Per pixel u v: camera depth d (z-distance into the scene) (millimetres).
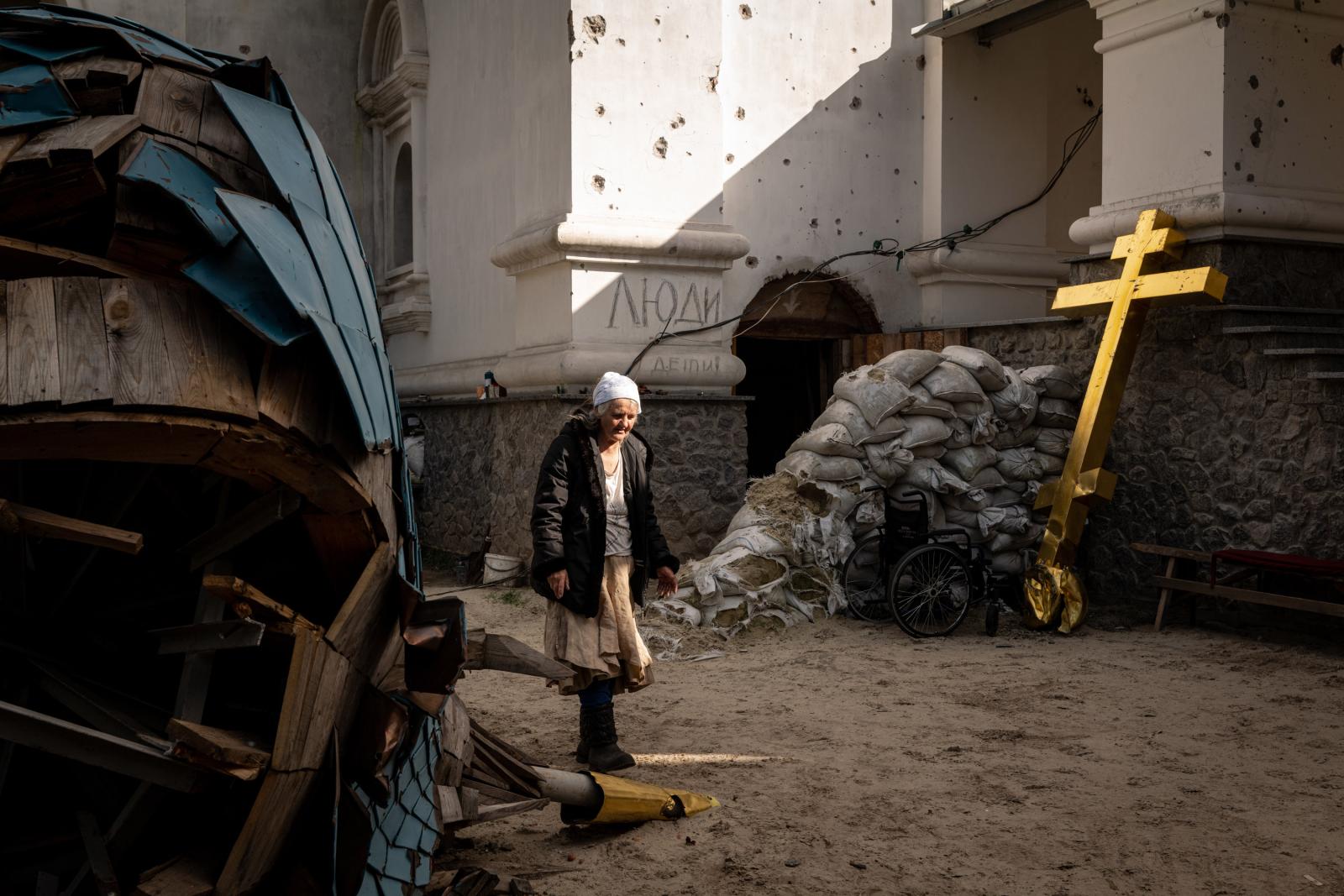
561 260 9586
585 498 4699
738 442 10070
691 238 9750
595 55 9547
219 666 3033
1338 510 7656
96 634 3076
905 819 4199
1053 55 12648
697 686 6410
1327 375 7629
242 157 2682
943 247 11609
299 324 2410
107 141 2330
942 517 8750
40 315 2121
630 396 4762
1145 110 9117
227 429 2285
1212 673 6652
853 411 8430
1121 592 9211
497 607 9031
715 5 9977
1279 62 8742
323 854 2529
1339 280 9078
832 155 11484
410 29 13836
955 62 11672
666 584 5051
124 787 2930
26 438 2094
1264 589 8031
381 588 2625
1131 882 3596
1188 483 8703
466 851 3918
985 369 8750
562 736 5398
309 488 2504
